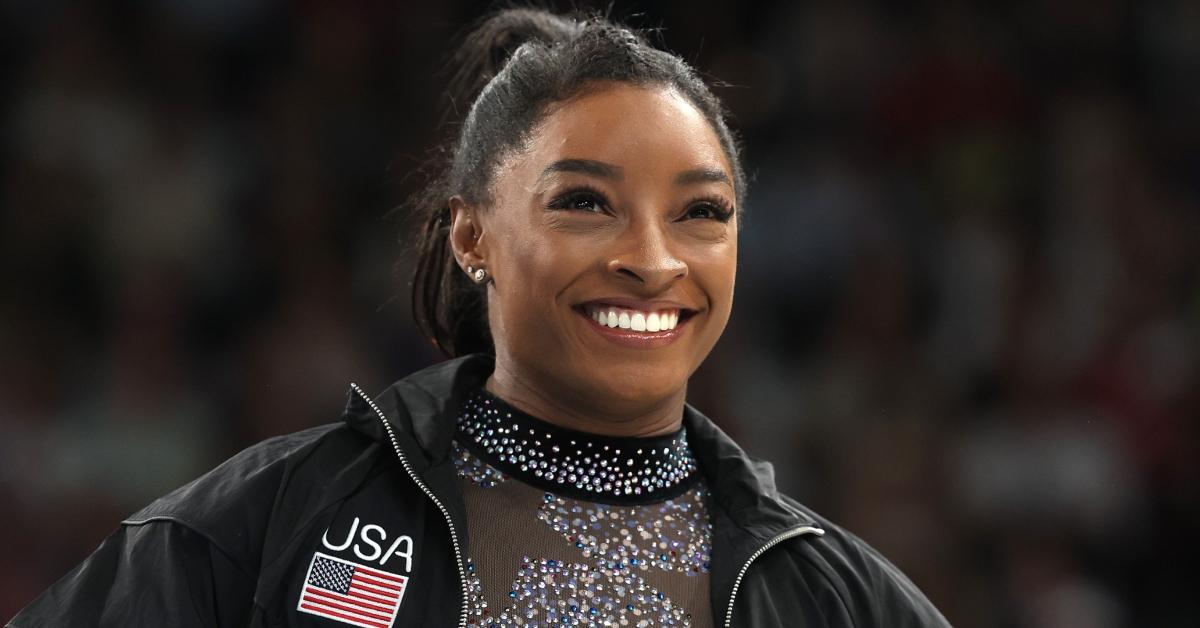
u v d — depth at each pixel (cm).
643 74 716
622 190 691
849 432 2023
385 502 696
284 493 689
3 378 1877
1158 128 2436
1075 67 2467
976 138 2370
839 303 2177
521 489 727
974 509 2003
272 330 2002
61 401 1902
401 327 2006
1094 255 2281
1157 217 2330
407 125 2272
